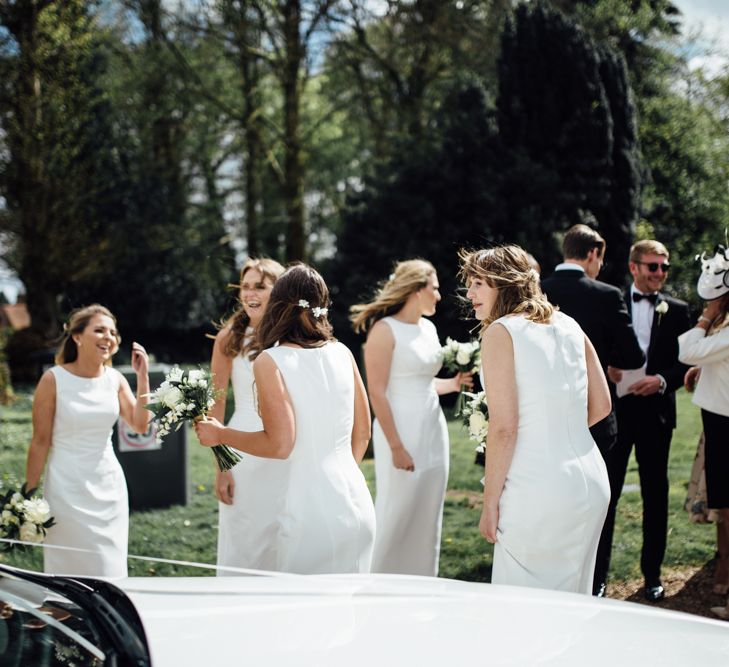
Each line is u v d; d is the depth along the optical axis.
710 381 4.32
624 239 15.10
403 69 21.14
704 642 1.79
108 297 24.38
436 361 4.54
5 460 8.96
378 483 4.54
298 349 3.15
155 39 21.08
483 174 15.08
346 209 16.86
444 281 15.09
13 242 19.70
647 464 4.57
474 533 5.96
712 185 19.12
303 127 25.75
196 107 23.81
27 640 1.51
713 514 4.66
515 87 15.39
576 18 19.70
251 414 3.99
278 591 1.95
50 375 3.95
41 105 18.84
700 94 20.83
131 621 1.61
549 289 4.14
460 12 19.73
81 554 3.91
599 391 3.12
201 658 1.46
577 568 2.88
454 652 1.58
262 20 19.69
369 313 4.61
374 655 1.53
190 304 25.75
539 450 2.88
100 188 21.39
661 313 4.73
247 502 3.88
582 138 14.88
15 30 18.58
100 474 4.01
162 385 3.36
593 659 1.62
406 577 2.32
